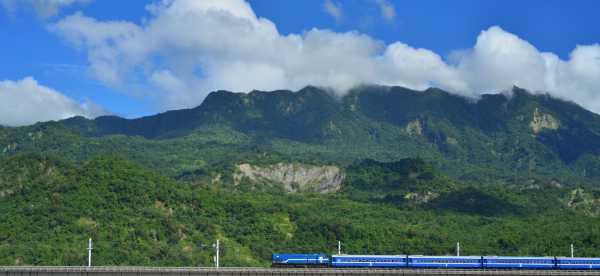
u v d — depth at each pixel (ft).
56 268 573.33
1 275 563.89
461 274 638.94
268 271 604.90
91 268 578.25
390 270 626.23
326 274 615.57
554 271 652.89
